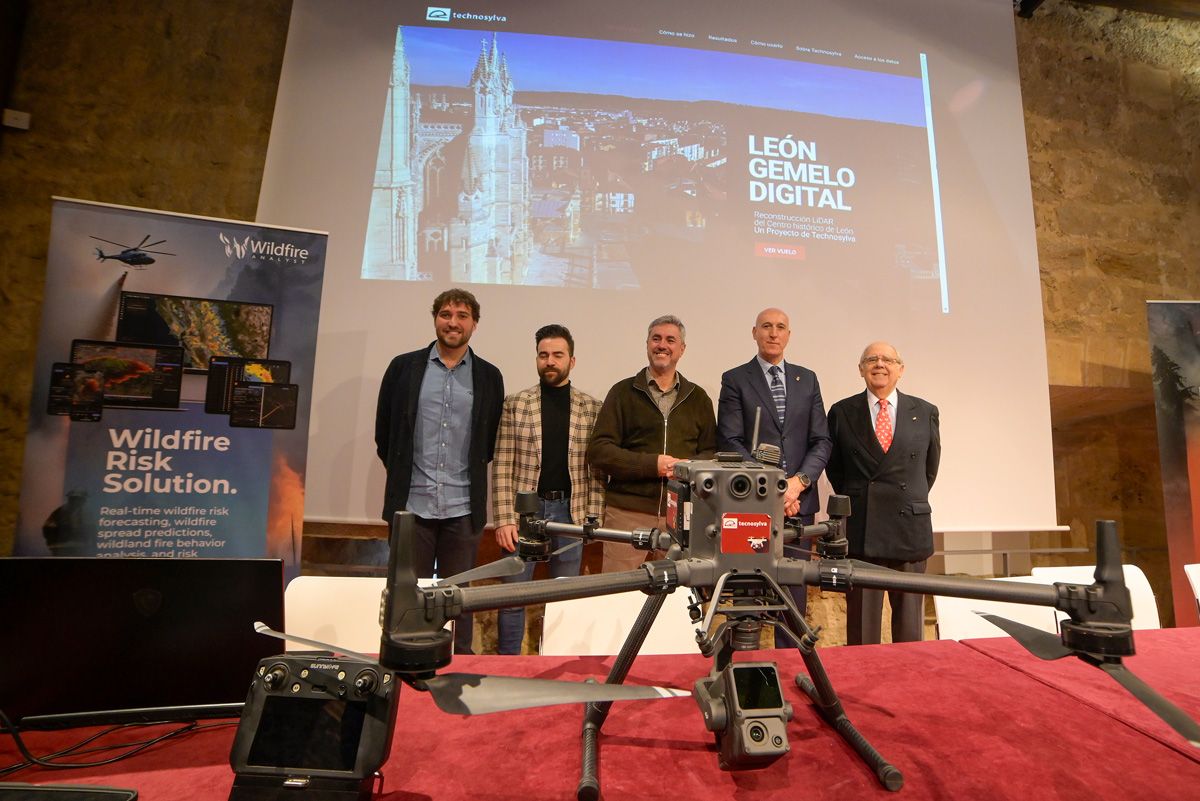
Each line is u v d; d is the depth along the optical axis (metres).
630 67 3.23
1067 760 0.87
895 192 3.35
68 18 3.18
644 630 0.87
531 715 1.02
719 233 3.15
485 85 3.13
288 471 2.46
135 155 3.15
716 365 3.04
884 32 3.50
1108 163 3.87
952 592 0.74
